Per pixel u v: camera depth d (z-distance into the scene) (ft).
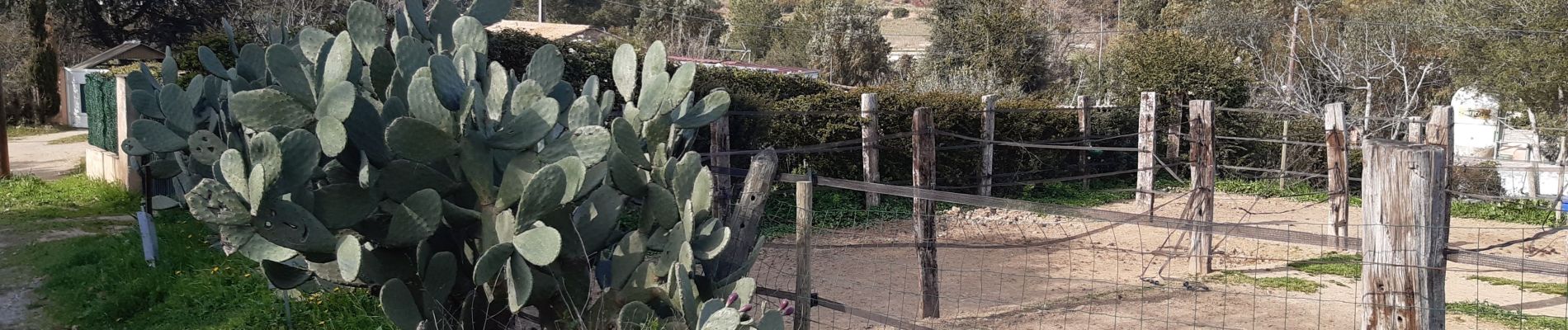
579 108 15.23
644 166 15.05
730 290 14.79
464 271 15.34
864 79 133.49
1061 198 44.73
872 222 34.50
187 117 21.91
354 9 16.89
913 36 216.33
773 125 38.32
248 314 18.99
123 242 26.89
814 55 133.80
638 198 15.55
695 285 14.28
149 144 21.02
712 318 12.14
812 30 139.13
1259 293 24.11
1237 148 51.72
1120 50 78.23
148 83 25.72
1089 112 47.83
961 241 31.60
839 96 40.34
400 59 14.97
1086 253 29.48
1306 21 100.27
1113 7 166.71
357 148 14.40
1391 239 11.65
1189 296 23.54
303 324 18.39
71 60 114.01
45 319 20.40
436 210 13.61
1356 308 22.35
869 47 134.00
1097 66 107.34
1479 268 28.07
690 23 174.91
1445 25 76.69
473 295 14.96
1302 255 29.60
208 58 21.79
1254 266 27.96
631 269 14.99
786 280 23.95
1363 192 12.03
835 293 22.93
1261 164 51.67
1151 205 35.94
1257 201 44.83
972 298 22.68
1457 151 74.64
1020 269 26.68
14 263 25.77
